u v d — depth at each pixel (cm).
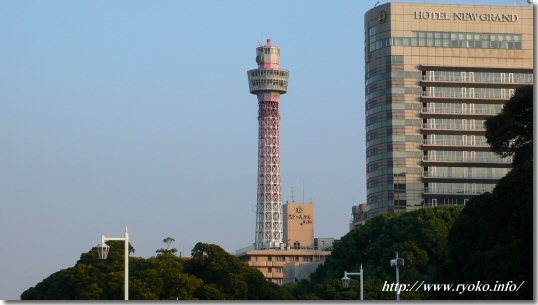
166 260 17362
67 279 16700
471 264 12581
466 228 13312
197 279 16938
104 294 16225
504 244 12494
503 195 13075
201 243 17875
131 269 17050
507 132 15475
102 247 9450
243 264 17838
